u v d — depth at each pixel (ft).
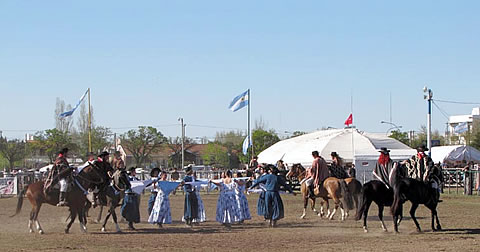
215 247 48.83
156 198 63.00
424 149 59.93
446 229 61.00
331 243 51.06
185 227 64.18
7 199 116.06
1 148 244.83
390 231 59.26
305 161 151.74
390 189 58.39
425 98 129.90
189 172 65.16
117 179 59.41
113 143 254.68
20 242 51.78
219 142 327.88
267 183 64.28
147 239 53.93
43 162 257.96
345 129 165.89
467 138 249.75
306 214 79.51
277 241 52.47
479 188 119.85
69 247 48.60
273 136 285.84
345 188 68.03
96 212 81.51
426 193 58.08
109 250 47.01
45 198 58.18
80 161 244.01
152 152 252.62
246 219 65.62
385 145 155.33
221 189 64.95
